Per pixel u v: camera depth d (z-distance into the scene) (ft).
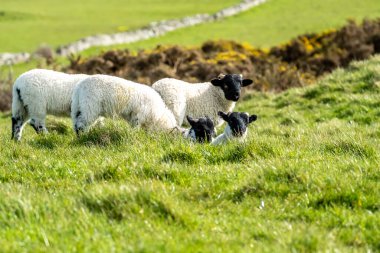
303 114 64.13
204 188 27.37
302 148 36.78
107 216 23.16
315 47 130.31
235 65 114.11
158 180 28.35
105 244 19.26
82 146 37.63
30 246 19.36
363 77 71.26
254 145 34.96
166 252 18.72
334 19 201.57
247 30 202.80
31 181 29.73
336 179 27.17
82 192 25.17
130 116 45.39
